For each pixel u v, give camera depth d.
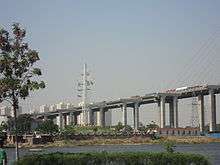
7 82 39.56
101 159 39.31
